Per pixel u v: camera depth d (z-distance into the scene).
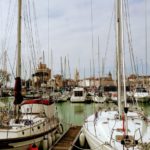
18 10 13.09
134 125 10.68
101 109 16.58
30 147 11.05
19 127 10.88
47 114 15.30
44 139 12.81
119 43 12.00
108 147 8.37
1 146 9.69
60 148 12.57
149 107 33.03
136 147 7.98
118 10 11.90
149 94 33.06
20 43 13.02
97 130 10.81
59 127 17.36
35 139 11.62
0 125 10.97
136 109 14.62
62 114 31.67
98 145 9.33
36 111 14.78
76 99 46.03
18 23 13.06
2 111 13.00
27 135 10.84
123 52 9.31
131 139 8.28
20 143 10.36
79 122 24.53
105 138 9.40
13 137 9.98
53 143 14.62
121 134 9.44
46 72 29.75
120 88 12.20
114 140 8.77
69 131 17.09
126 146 8.03
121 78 12.59
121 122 11.26
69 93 53.50
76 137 14.09
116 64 13.48
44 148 12.63
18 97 11.90
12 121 11.97
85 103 45.62
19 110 12.36
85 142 13.01
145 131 9.84
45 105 15.23
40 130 12.39
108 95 40.12
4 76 18.62
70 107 40.47
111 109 16.33
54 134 15.44
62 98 46.47
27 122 11.73
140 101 29.89
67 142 13.84
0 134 10.12
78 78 66.00
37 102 14.96
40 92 28.30
